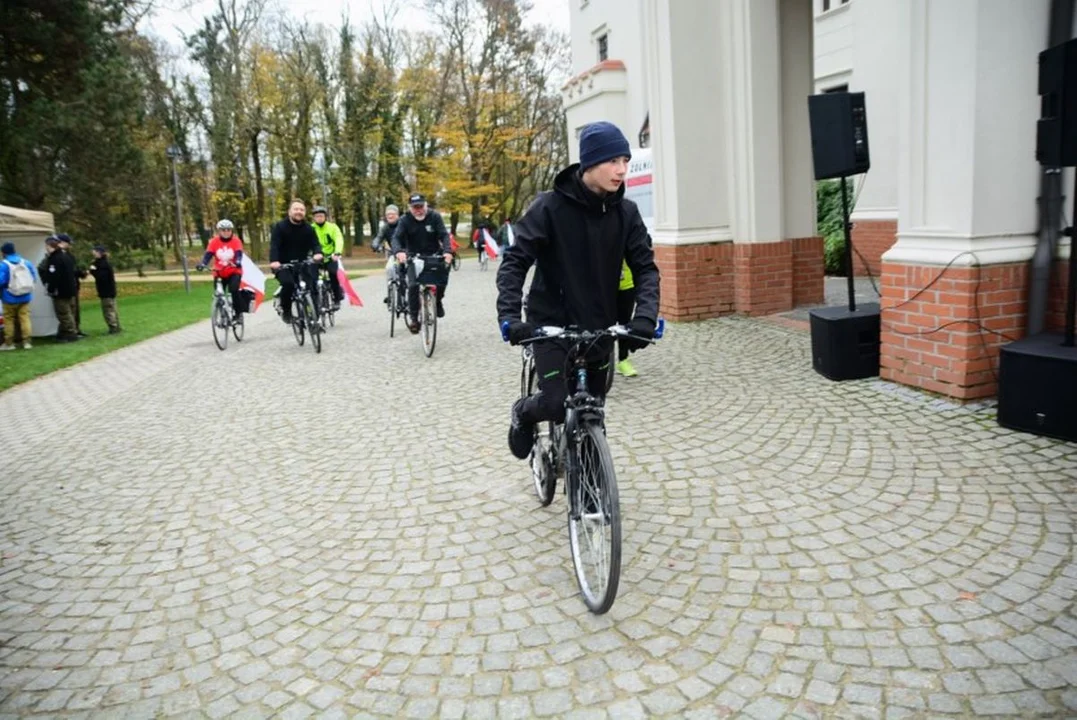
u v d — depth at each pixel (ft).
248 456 17.20
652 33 29.60
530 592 10.07
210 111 122.11
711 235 29.81
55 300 43.42
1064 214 16.19
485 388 22.11
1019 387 14.42
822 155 20.24
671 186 29.60
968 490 12.21
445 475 14.88
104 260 45.42
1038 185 16.22
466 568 10.89
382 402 21.35
